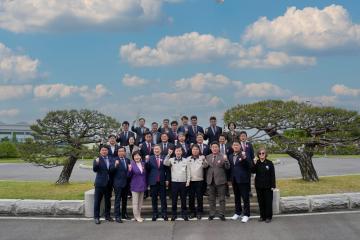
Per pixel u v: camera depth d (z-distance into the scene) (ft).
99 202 36.45
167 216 38.58
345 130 53.26
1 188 53.26
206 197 43.04
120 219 36.19
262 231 32.01
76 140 55.26
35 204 39.27
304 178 55.93
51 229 33.65
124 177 36.81
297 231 31.86
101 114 56.95
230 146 39.50
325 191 47.42
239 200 37.09
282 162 106.42
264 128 53.57
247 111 53.11
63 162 55.77
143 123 47.34
